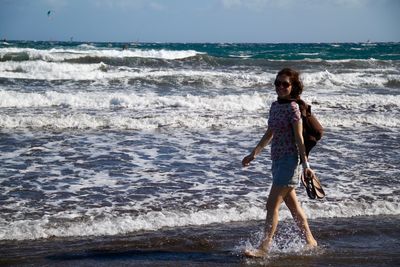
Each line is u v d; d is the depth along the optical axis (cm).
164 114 1398
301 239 583
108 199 719
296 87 521
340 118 1395
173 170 890
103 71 2375
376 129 1321
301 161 511
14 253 526
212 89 1928
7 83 1908
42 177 832
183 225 627
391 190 791
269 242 531
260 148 538
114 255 527
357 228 629
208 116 1391
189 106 1555
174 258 521
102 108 1505
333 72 2650
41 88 1823
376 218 676
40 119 1263
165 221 629
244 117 1385
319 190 513
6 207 673
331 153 1041
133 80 2019
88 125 1263
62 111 1430
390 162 978
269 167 922
